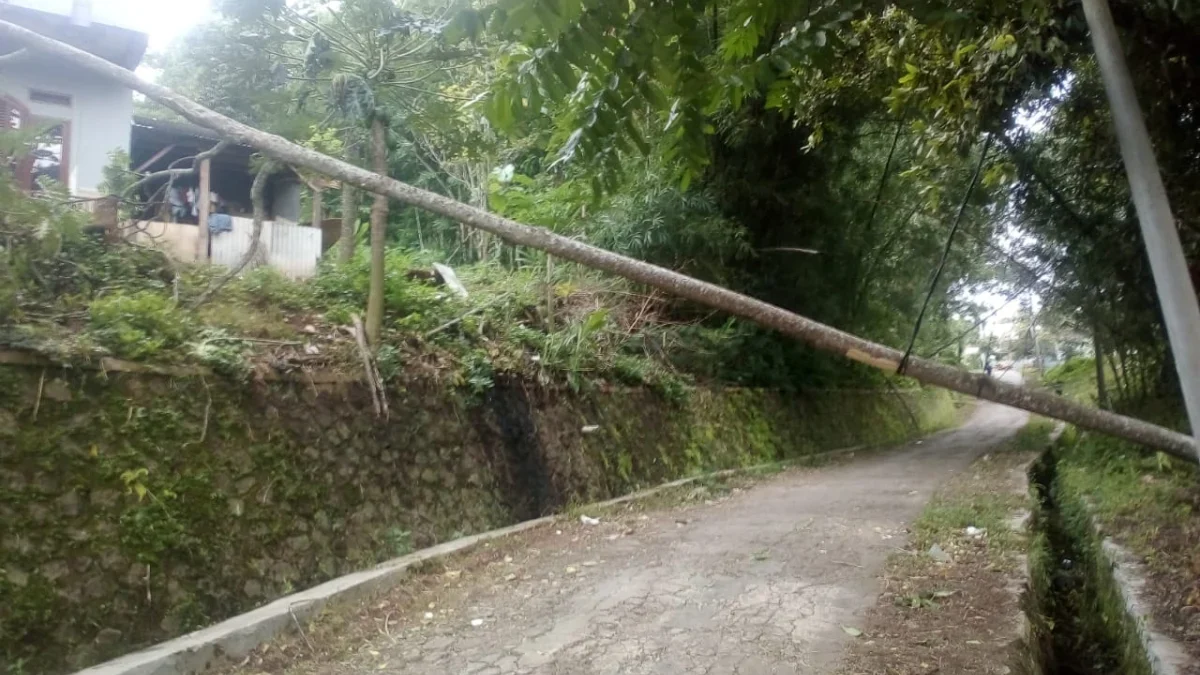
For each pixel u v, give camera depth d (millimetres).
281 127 10344
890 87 7516
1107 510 9227
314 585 6105
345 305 8172
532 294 11477
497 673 4754
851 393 21141
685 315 14562
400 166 13797
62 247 6348
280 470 6238
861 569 6930
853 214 16703
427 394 8125
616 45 2594
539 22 2254
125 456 5145
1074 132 8938
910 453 18344
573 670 4777
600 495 10172
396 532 7027
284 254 9344
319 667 4867
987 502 9898
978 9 3770
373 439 7281
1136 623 5820
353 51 8914
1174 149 6086
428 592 6359
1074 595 8211
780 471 14148
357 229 11281
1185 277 1931
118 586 4824
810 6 3201
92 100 10227
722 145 13781
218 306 7184
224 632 4848
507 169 11594
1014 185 10969
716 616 5734
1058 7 5203
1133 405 12234
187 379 5758
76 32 9914
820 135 8695
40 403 4840
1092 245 11039
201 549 5391
